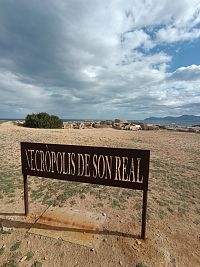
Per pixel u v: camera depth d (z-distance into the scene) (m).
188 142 22.12
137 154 4.45
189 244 4.75
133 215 5.66
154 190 7.55
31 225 5.09
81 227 5.03
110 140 20.30
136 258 4.22
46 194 6.77
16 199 6.44
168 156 14.16
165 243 4.68
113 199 6.52
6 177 8.22
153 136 26.44
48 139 18.42
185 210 6.18
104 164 4.72
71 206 6.02
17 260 4.15
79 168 4.94
